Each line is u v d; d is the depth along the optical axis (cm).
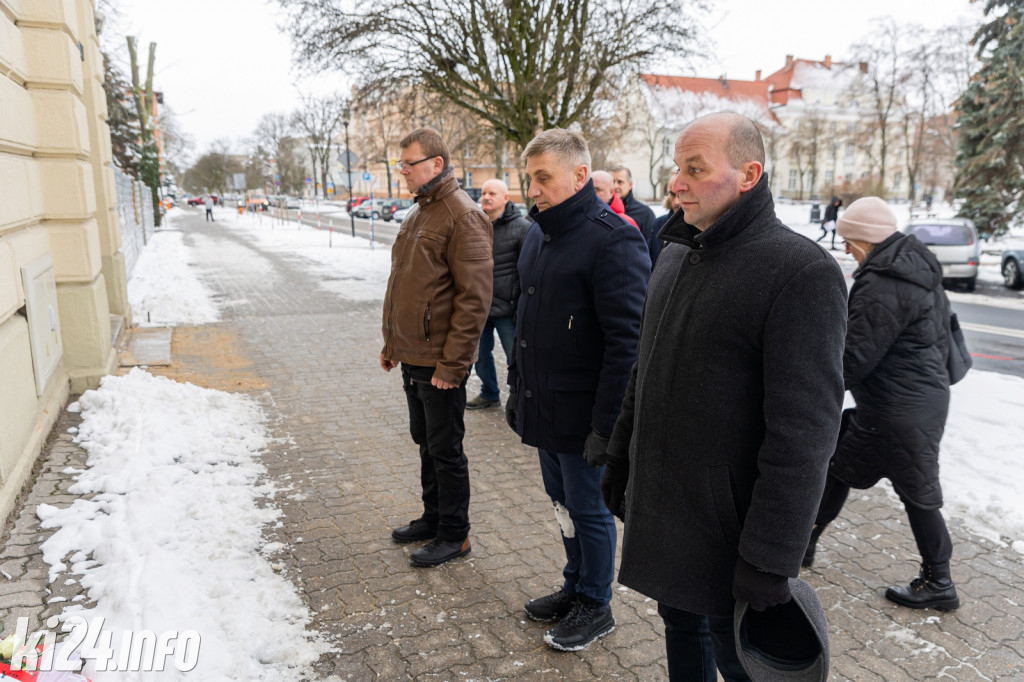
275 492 404
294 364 718
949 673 258
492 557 338
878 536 367
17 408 387
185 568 305
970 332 996
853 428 309
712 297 170
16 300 394
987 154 1752
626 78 1278
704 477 174
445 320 312
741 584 163
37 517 343
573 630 270
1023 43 1686
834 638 279
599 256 246
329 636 272
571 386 260
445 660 260
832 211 2309
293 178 7425
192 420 498
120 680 230
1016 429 508
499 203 540
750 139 167
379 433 511
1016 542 352
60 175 518
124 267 871
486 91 1222
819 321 158
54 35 502
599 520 268
